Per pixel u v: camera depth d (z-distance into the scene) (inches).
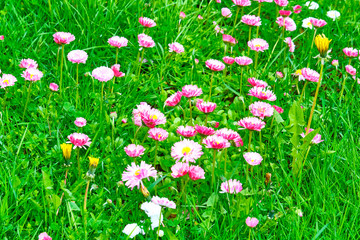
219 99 127.9
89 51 136.9
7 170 94.6
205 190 97.7
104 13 150.3
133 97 121.7
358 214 94.6
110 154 104.2
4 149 100.8
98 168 100.9
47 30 139.6
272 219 91.0
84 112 113.7
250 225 84.8
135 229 81.5
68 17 141.9
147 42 123.0
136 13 151.4
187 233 91.8
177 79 130.8
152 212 79.4
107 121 108.9
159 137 93.7
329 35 156.4
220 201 92.1
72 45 134.5
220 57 146.6
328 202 97.4
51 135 108.3
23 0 143.8
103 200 95.7
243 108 119.0
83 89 121.5
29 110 113.7
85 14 141.6
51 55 133.6
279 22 146.1
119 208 92.6
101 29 140.3
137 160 102.7
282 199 100.6
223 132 95.0
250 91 103.8
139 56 140.3
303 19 163.3
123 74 120.0
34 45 134.6
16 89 115.7
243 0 144.0
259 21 143.3
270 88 132.2
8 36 130.7
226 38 137.0
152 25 130.2
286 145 113.4
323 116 122.9
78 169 96.7
